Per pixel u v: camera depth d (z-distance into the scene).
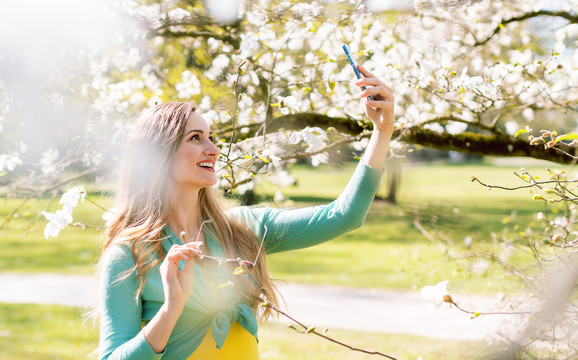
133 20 3.66
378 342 5.69
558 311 2.21
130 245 1.54
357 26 3.43
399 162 3.62
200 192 1.75
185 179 1.65
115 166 3.19
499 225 9.20
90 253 10.90
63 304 7.55
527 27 3.98
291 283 8.69
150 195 1.63
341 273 9.30
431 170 26.23
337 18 3.33
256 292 1.62
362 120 3.23
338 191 20.78
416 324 6.26
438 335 5.59
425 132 3.29
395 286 8.26
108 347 1.42
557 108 3.28
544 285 2.37
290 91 3.53
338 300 7.63
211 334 1.54
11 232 13.33
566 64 2.75
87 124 3.29
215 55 3.78
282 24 3.39
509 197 16.17
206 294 1.55
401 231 12.86
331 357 5.40
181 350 1.51
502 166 28.64
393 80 3.36
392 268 9.45
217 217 1.74
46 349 5.76
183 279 1.36
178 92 3.93
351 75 3.43
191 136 1.66
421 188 17.61
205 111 3.47
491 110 3.17
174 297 1.34
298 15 3.35
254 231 1.82
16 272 9.45
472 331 4.01
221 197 2.34
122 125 3.29
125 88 3.53
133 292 1.51
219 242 1.69
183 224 1.67
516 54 3.29
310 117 3.25
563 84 3.08
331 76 2.91
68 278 8.98
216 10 3.53
